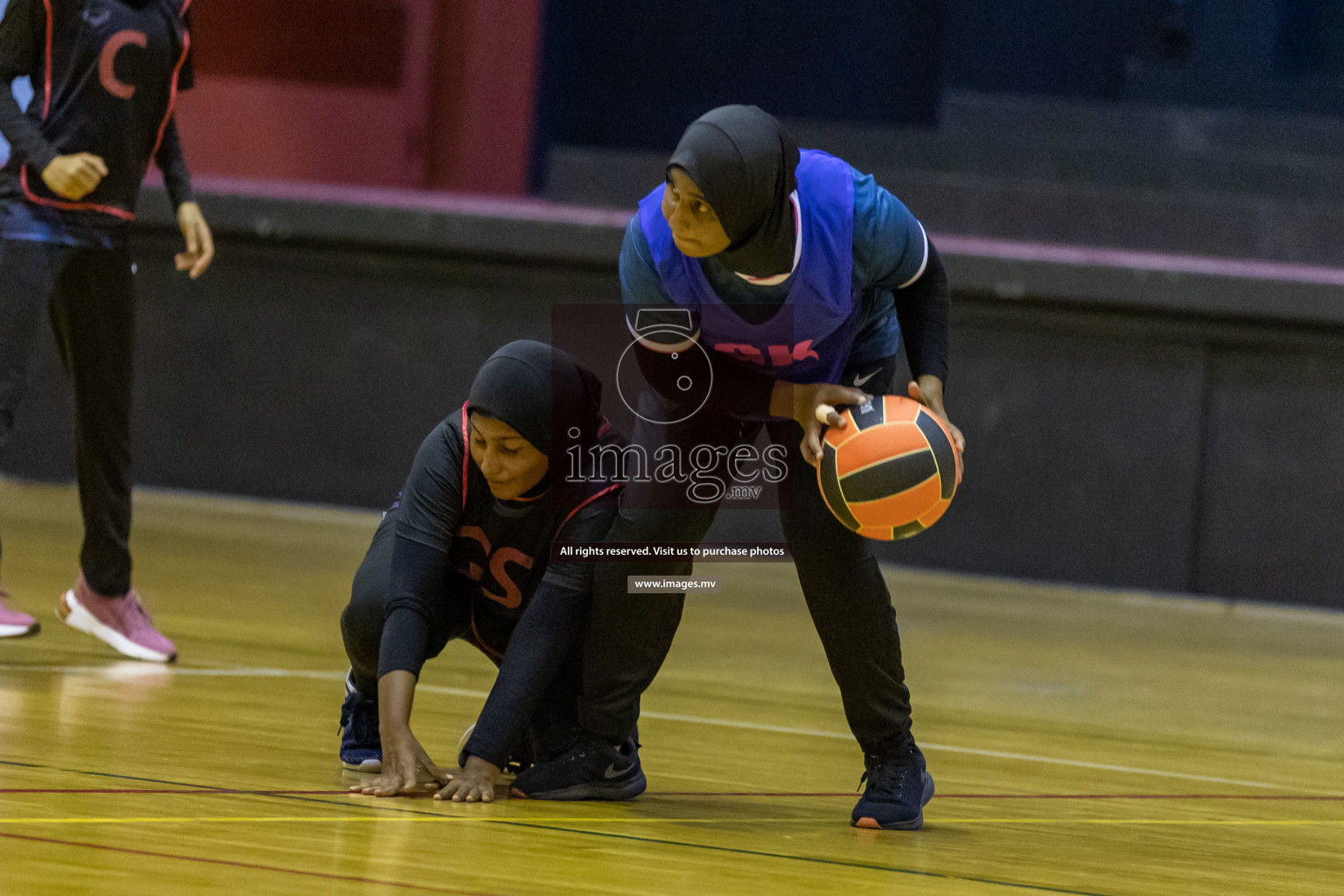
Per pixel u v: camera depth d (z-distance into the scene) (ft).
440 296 88.17
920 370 25.52
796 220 23.35
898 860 22.70
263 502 90.33
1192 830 27.25
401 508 25.85
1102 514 82.12
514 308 87.45
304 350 89.71
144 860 19.17
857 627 25.08
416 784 25.05
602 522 25.38
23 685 33.65
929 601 71.41
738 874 20.89
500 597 26.50
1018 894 20.93
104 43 36.45
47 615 45.52
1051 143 93.20
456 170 99.50
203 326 90.48
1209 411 80.89
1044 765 34.01
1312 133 91.66
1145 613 73.46
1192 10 95.40
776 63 101.24
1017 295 81.35
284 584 59.77
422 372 88.63
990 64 96.07
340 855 20.21
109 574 38.93
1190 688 50.78
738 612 63.62
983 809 27.96
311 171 99.19
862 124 97.91
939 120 95.55
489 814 23.89
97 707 31.50
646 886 19.76
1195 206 89.35
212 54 98.17
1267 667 57.88
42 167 35.37
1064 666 53.93
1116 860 23.93
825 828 25.12
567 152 97.25
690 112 102.47
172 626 46.50
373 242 87.71
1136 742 38.75
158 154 39.88
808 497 25.12
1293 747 39.81
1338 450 79.77
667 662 48.01
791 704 41.29
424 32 98.27
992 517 83.25
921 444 23.52
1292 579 80.43
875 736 25.86
